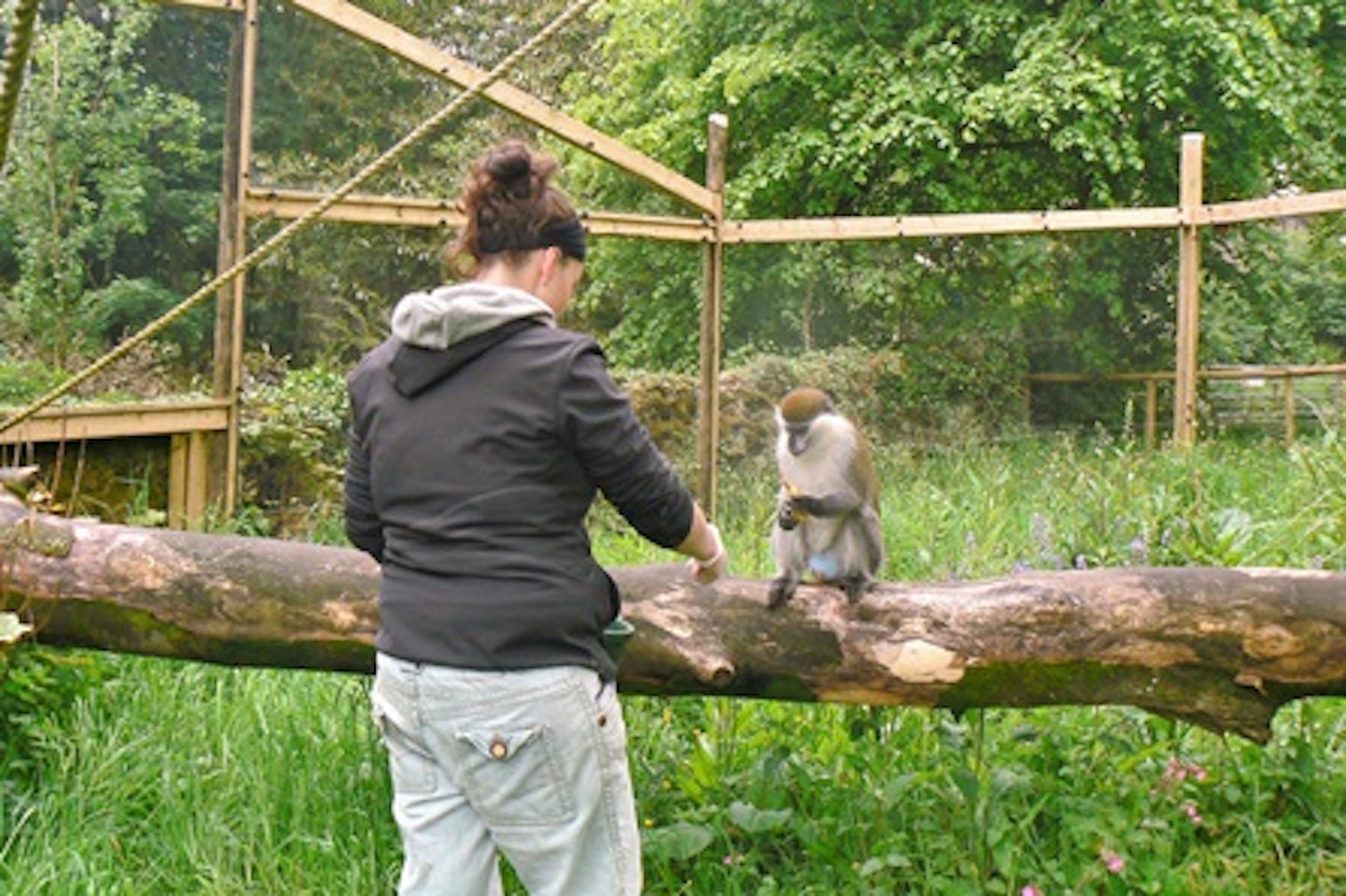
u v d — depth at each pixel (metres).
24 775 4.52
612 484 2.84
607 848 2.91
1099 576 4.12
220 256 8.11
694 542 3.04
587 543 2.92
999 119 13.82
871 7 14.40
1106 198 13.48
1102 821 4.07
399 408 2.90
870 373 12.32
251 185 8.17
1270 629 3.96
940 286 12.94
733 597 4.19
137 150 7.91
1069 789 4.31
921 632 4.07
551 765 2.78
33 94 7.68
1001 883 3.85
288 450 8.43
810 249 12.58
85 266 7.81
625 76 16.02
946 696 4.11
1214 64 13.77
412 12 16.59
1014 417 12.90
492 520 2.79
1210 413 13.24
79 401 7.47
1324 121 14.73
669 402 11.03
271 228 8.33
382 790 4.39
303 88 8.34
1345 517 7.22
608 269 11.60
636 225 9.65
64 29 7.84
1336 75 15.09
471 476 2.80
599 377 2.82
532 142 11.08
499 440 2.79
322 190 8.41
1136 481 7.96
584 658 2.83
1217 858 4.08
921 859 4.02
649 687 4.20
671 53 15.43
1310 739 4.74
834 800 4.25
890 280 12.55
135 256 7.96
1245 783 4.46
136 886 3.92
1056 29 13.73
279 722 4.84
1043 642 4.04
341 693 5.06
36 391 7.25
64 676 4.80
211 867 3.94
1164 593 4.02
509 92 8.74
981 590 4.12
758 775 4.28
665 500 2.89
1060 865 3.97
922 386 12.57
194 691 5.10
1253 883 3.95
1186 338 11.49
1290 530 7.30
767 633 4.14
